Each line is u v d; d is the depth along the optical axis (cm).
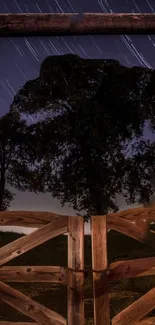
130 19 617
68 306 383
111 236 991
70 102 863
